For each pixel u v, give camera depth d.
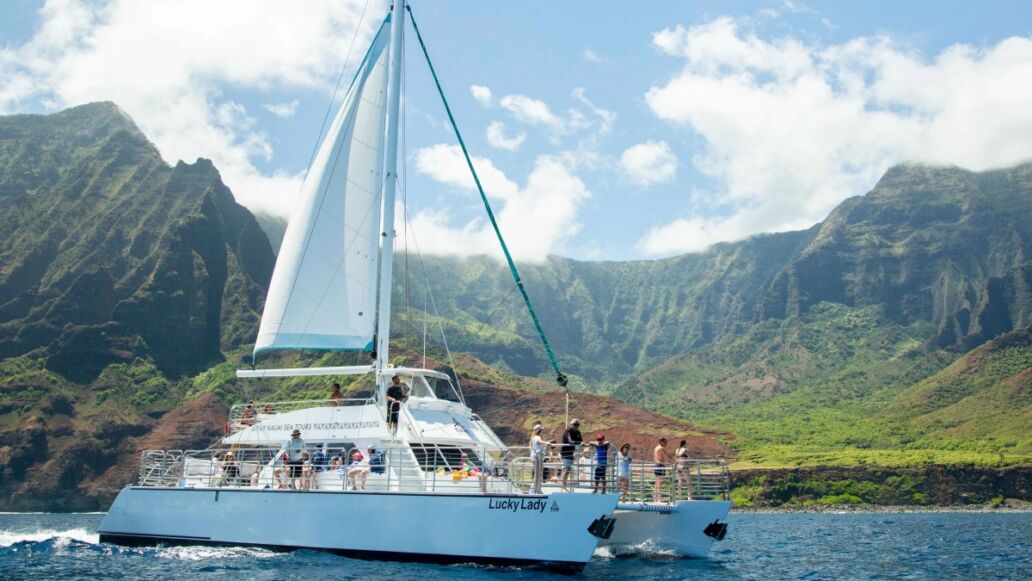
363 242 31.48
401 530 26.47
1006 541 56.06
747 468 153.12
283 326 31.22
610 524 24.39
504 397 162.00
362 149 32.00
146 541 30.98
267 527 28.59
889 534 65.56
